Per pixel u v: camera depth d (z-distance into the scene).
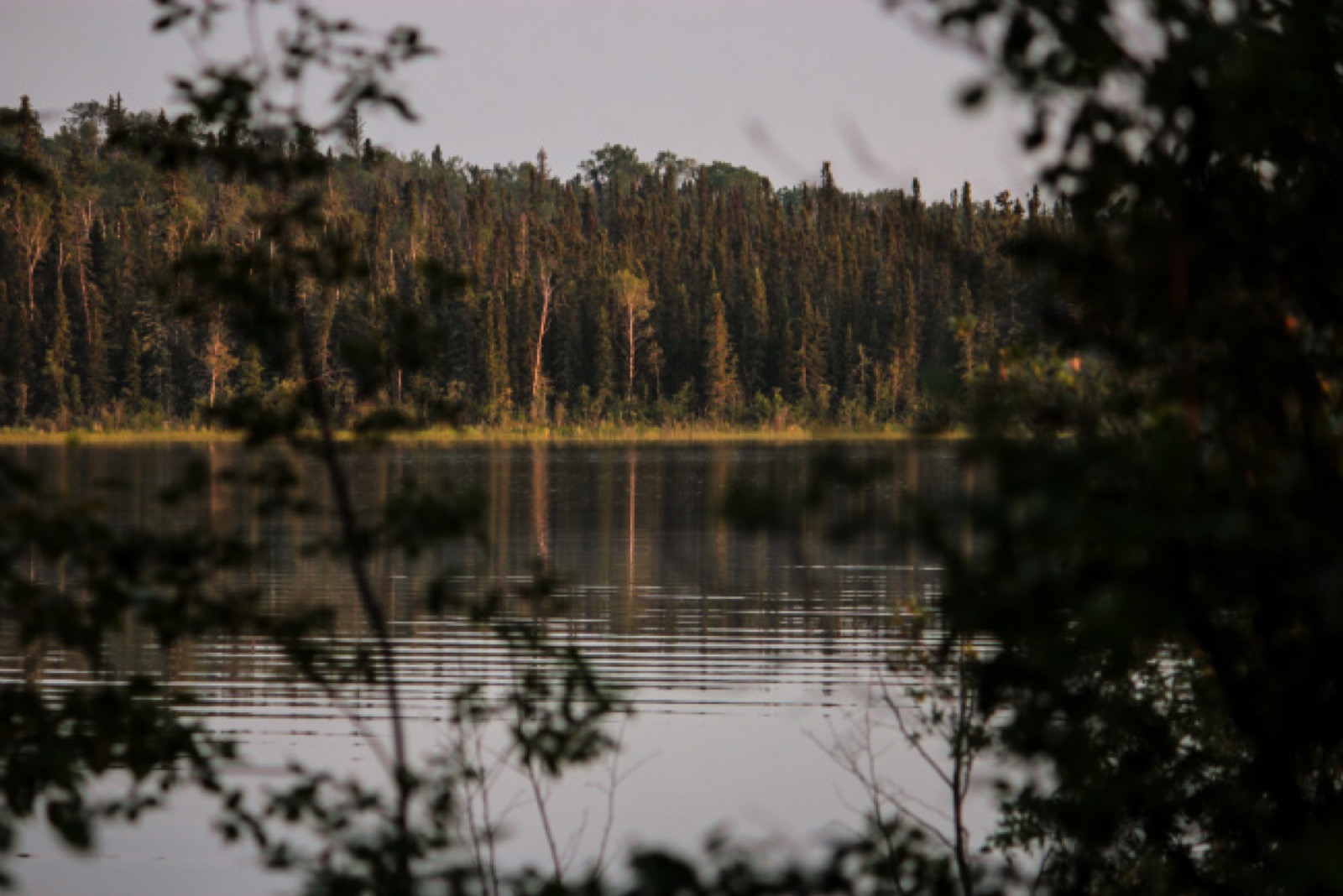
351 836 12.98
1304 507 7.86
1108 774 11.79
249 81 12.37
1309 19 7.46
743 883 8.46
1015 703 10.55
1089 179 8.46
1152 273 8.38
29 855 34.12
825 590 83.50
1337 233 8.35
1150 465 7.54
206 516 12.66
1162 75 7.80
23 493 11.55
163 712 12.52
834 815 34.00
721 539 117.88
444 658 57.69
